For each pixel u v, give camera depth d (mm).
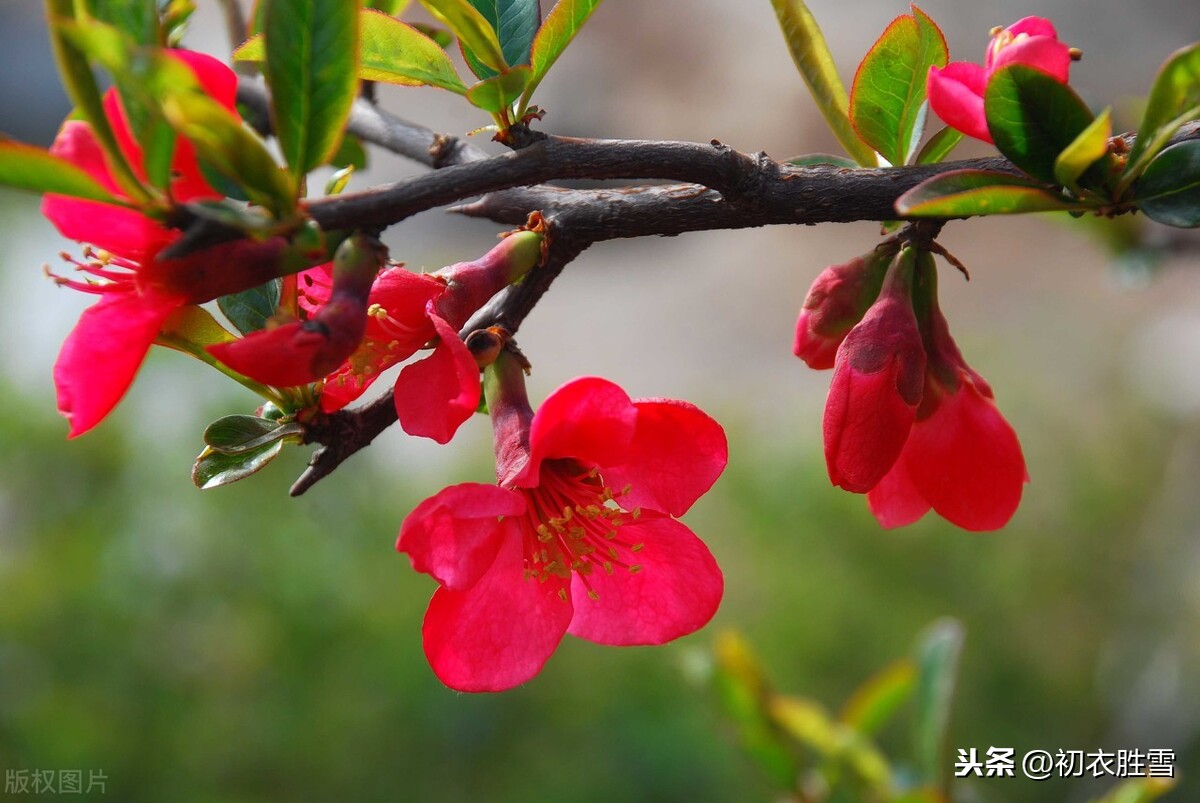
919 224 384
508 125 378
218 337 373
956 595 1383
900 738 1161
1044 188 368
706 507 1546
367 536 1290
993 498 389
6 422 1246
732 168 373
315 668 1179
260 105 443
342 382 376
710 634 1314
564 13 376
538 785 1111
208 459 372
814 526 1452
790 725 473
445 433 364
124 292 363
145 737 1090
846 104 397
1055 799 1100
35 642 1117
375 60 382
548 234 380
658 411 376
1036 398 1630
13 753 1032
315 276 380
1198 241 517
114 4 343
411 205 352
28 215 1648
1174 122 362
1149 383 1615
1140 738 1061
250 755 1104
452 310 374
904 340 377
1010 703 1291
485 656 379
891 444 376
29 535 1220
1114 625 1312
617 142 367
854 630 1338
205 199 349
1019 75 363
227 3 453
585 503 384
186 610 1178
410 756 1137
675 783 1110
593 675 1233
